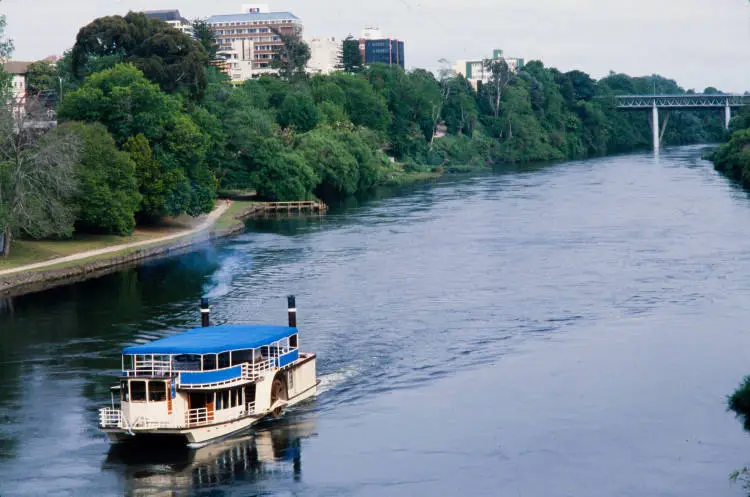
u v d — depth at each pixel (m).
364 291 116.56
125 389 68.94
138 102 172.50
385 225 179.12
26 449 68.81
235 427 71.25
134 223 161.25
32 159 141.25
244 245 158.12
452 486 62.47
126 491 62.34
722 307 103.56
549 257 136.62
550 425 71.81
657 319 99.56
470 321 100.62
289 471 65.00
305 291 117.75
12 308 112.94
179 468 65.69
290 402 76.88
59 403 77.88
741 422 71.38
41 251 142.88
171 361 70.06
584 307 105.56
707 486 61.59
